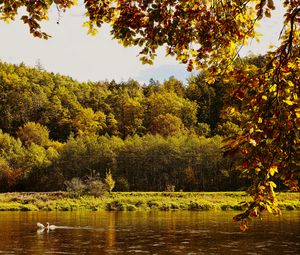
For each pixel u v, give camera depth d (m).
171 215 44.62
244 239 26.00
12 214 47.81
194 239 26.19
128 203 57.12
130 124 152.25
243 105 5.67
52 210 54.78
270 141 5.66
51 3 6.37
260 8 5.91
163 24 6.41
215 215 44.06
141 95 183.88
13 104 150.62
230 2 6.73
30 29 6.52
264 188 5.81
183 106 153.88
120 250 22.42
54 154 92.94
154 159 88.44
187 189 85.88
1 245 24.20
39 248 23.14
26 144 123.81
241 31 6.68
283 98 5.68
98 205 56.22
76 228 32.69
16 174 88.94
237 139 5.49
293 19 5.68
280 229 30.72
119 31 6.44
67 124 145.00
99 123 147.38
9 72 173.25
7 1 6.36
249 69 5.89
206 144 87.19
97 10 6.79
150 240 25.94
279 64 5.69
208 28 6.56
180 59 6.81
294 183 5.82
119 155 90.31
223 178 85.06
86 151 90.88
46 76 177.75
